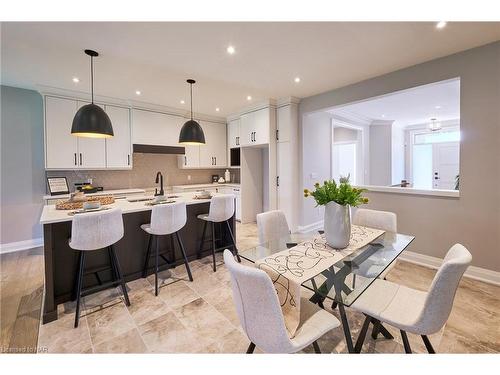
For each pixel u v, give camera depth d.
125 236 2.65
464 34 2.24
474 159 2.56
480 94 2.48
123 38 2.25
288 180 4.36
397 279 2.63
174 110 4.86
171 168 5.32
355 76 3.25
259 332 1.14
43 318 1.96
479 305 2.12
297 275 1.39
